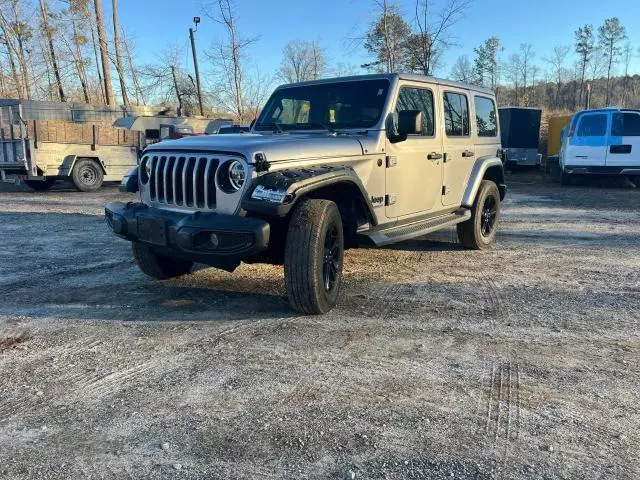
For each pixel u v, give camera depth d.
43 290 5.27
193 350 3.80
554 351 3.78
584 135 15.13
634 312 4.59
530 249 7.22
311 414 2.95
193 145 4.28
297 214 4.25
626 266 6.21
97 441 2.71
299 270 4.22
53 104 18.52
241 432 2.77
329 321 4.36
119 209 4.67
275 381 3.33
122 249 7.24
